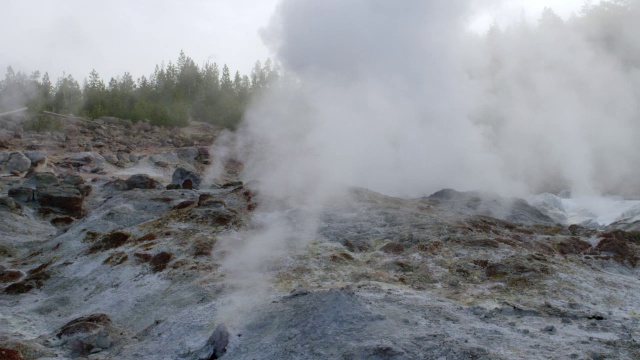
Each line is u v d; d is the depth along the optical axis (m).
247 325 10.27
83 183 32.53
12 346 10.50
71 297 14.23
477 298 11.72
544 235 18.16
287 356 8.67
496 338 8.85
